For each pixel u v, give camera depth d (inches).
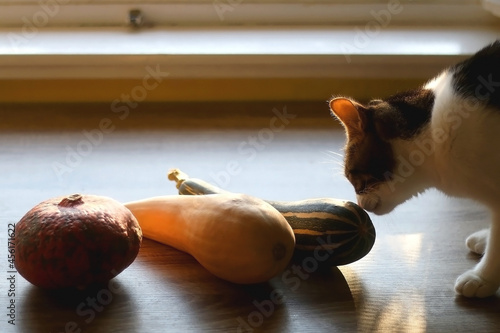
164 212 39.6
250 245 35.7
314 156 50.1
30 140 51.3
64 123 53.8
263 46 56.0
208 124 54.2
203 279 38.0
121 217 36.3
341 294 37.1
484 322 35.5
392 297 37.0
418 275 38.6
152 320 35.2
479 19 59.8
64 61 54.4
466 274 37.7
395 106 39.9
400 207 44.6
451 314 36.0
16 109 55.6
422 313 36.0
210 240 36.6
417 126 39.2
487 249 37.7
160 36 57.8
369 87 57.5
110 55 54.4
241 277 36.5
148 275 38.3
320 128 53.8
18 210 43.2
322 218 37.8
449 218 43.6
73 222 35.0
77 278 35.3
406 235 41.8
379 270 38.9
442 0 59.5
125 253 36.0
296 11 59.6
